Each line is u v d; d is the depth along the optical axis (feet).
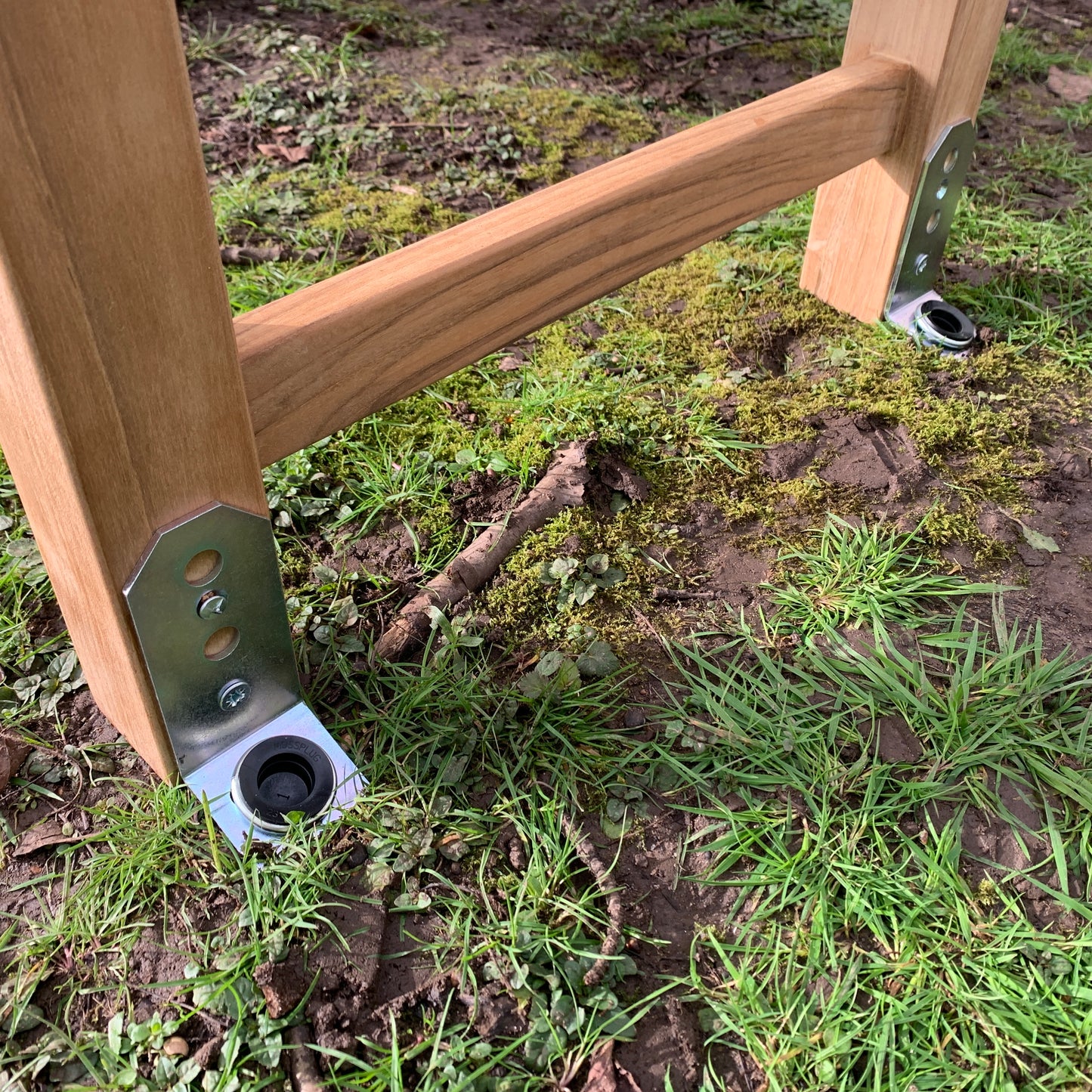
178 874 1.38
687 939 1.38
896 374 2.21
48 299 1.02
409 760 1.53
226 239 2.46
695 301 2.38
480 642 1.66
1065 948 1.37
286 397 1.35
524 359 2.21
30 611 1.69
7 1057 1.24
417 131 2.91
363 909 1.38
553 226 1.55
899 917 1.40
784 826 1.48
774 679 1.65
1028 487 2.00
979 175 2.87
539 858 1.41
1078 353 2.30
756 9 3.78
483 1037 1.28
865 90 1.96
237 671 1.44
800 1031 1.29
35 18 0.90
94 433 1.13
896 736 1.60
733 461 2.01
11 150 0.93
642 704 1.63
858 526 1.90
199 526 1.28
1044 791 1.54
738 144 1.77
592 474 1.96
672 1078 1.26
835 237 2.30
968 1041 1.29
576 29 3.56
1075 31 3.76
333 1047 1.27
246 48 3.22
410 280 1.41
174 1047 1.25
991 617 1.78
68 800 1.47
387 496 1.89
